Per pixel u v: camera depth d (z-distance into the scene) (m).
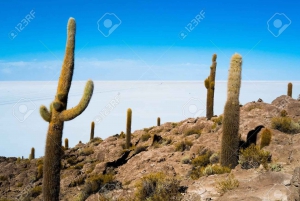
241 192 8.47
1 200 18.00
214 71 24.88
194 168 13.97
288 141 12.77
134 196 10.57
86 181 16.84
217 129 19.94
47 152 8.27
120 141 28.36
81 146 32.38
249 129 15.29
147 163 17.38
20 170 24.92
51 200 8.29
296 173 7.00
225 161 12.14
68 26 8.40
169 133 26.16
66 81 8.35
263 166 10.61
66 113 8.21
